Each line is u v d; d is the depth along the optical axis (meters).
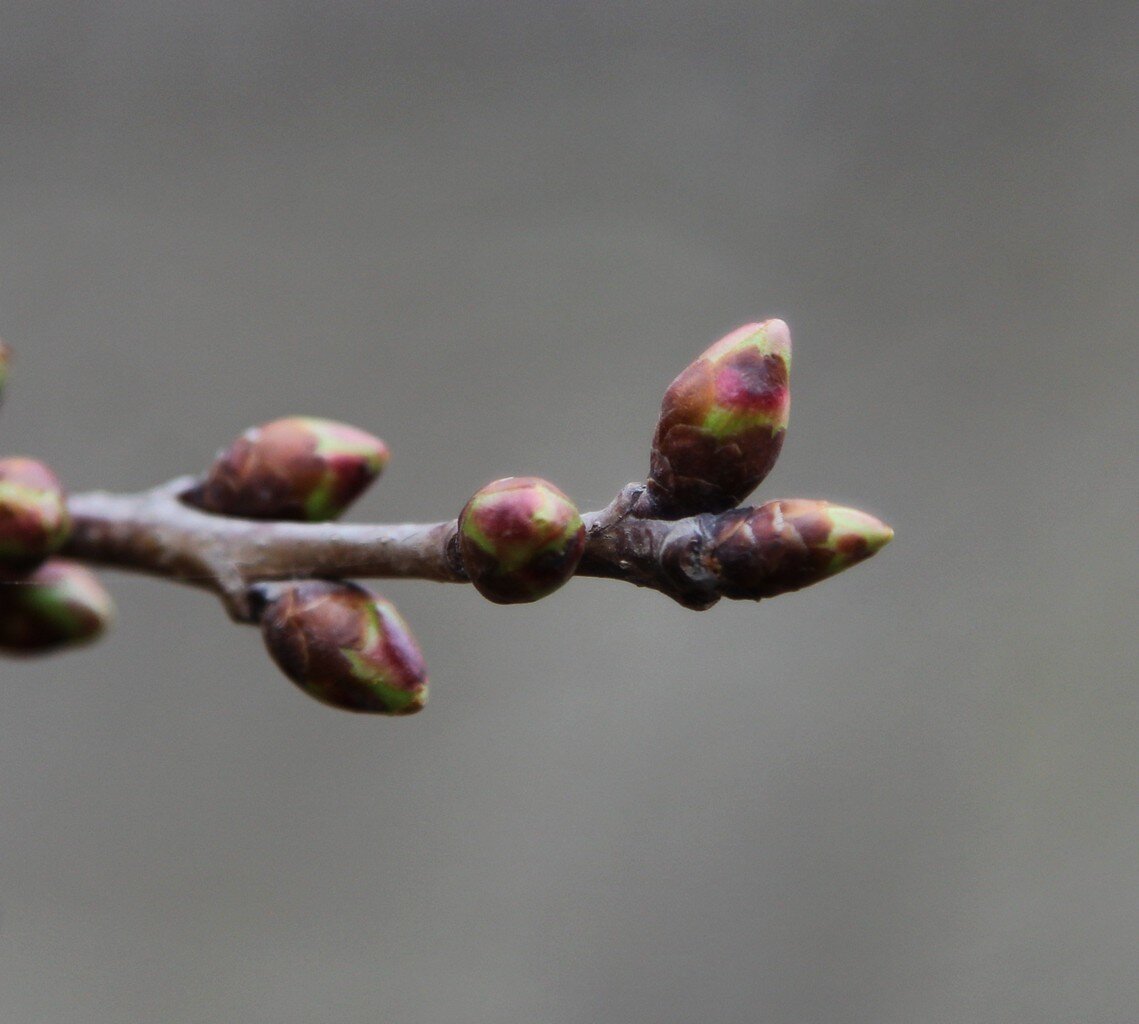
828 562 0.18
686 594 0.18
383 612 0.19
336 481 0.19
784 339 0.18
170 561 0.19
